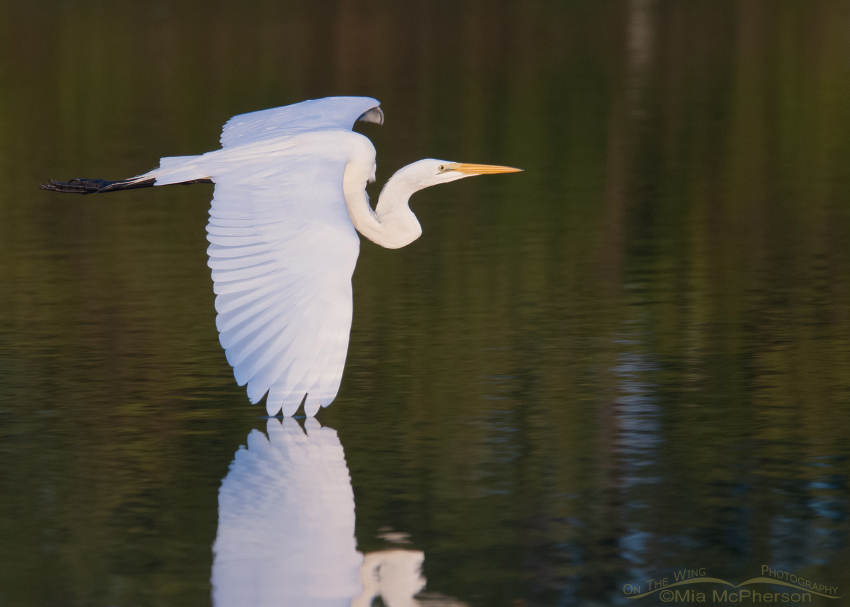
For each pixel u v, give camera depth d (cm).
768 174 2289
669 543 795
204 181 1039
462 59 4025
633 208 2016
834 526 815
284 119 1042
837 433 985
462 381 1137
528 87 3456
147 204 2162
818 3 5491
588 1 5675
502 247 1750
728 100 3222
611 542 796
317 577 750
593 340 1270
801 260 1627
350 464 933
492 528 817
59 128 2927
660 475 905
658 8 5453
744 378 1131
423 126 2869
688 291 1475
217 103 3200
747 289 1477
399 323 1349
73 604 720
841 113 2991
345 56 4072
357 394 1103
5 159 2548
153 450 969
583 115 3009
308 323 715
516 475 907
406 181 1102
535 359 1204
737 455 942
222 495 880
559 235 1822
